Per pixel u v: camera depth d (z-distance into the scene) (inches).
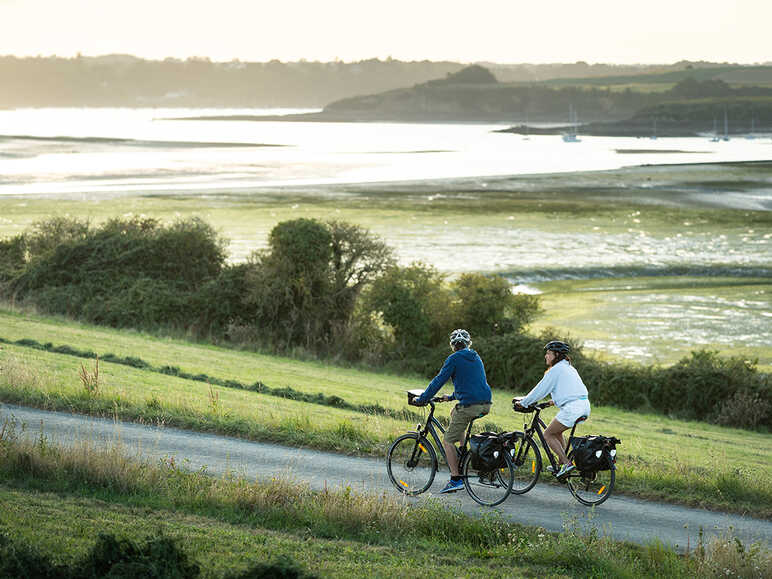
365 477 555.5
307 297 1669.5
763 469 751.7
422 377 1504.7
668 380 1365.7
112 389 767.7
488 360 1488.7
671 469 616.4
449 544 438.6
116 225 1921.8
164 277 1800.0
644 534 472.7
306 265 1674.5
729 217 3941.9
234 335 1628.9
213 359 1248.2
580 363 1455.5
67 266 1806.1
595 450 502.9
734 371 1365.7
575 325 1974.7
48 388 735.1
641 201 4530.0
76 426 631.2
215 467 554.3
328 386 1099.3
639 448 797.9
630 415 1264.8
